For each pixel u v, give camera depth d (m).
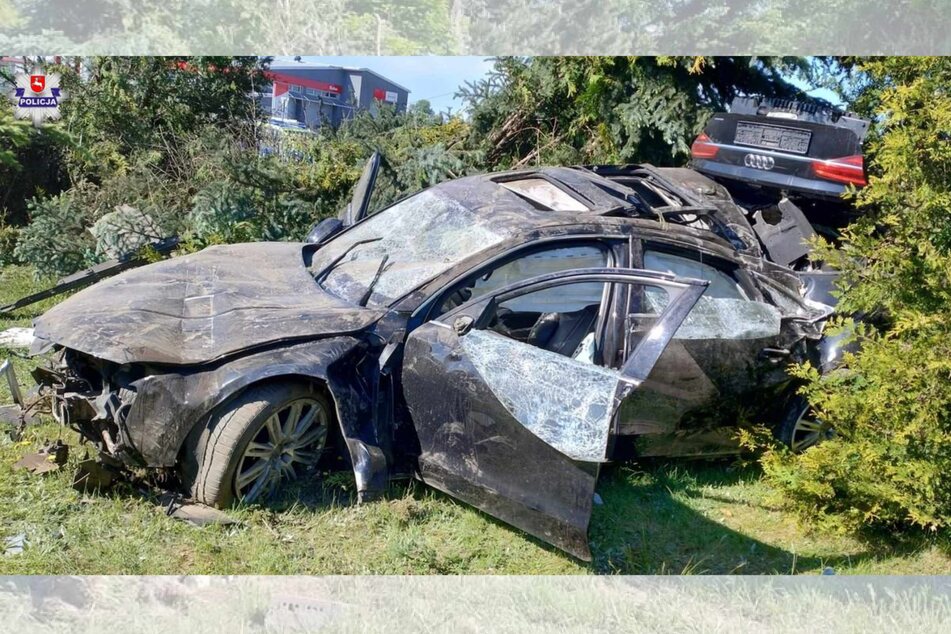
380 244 5.41
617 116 9.41
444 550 4.15
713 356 4.96
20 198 11.52
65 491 4.25
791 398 5.46
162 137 10.70
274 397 4.20
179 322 4.48
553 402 3.97
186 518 4.14
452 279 4.71
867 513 4.49
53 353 5.72
